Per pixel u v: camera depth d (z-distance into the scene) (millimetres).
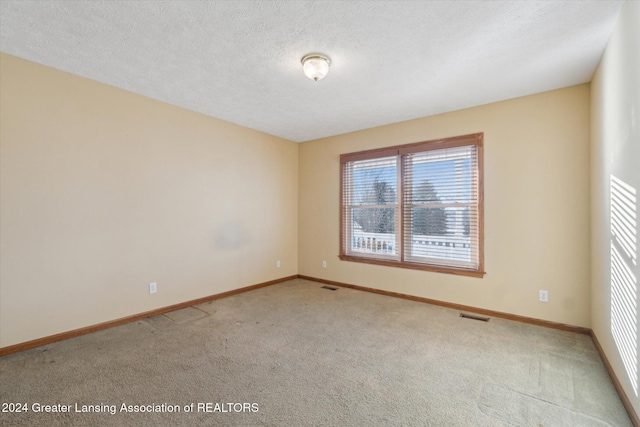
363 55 2416
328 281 4840
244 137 4355
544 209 3098
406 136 4023
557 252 3033
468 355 2459
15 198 2465
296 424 1676
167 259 3490
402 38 2184
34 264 2562
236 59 2488
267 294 4238
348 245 4652
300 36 2164
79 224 2816
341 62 2523
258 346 2621
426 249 3881
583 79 2824
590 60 2480
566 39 2189
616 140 2031
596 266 2611
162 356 2432
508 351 2527
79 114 2803
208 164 3898
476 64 2553
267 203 4715
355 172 4578
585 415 1745
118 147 3072
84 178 2844
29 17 1947
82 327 2842
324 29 2082
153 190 3357
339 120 4043
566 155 2988
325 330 2975
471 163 3541
